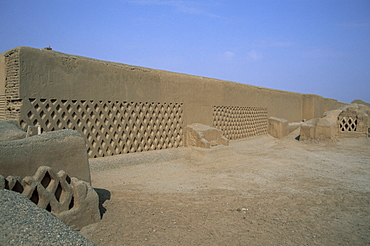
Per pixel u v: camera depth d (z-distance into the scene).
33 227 2.82
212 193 7.13
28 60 7.48
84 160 4.85
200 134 12.06
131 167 9.45
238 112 16.56
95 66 9.09
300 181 8.70
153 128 11.16
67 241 2.68
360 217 5.75
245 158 12.38
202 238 4.40
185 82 12.59
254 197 6.86
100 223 4.66
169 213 5.38
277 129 19.69
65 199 4.38
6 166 3.96
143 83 10.68
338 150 14.96
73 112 8.51
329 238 4.73
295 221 5.36
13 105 7.49
